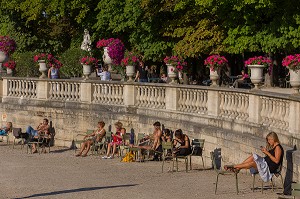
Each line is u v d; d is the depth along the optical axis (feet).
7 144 212.23
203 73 291.17
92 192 130.31
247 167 122.52
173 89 175.83
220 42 241.35
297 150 119.44
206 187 131.75
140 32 271.28
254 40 228.22
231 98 154.81
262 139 136.56
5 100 224.53
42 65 215.92
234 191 125.39
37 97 215.31
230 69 296.71
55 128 210.38
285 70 272.92
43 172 158.10
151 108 184.14
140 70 233.14
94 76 241.35
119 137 180.45
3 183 142.72
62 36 335.47
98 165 167.94
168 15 264.52
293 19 217.77
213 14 245.86
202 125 163.53
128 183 140.36
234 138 147.23
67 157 184.65
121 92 193.88
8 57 238.27
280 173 120.16
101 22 281.95
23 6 323.16
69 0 296.71
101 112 196.95
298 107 122.01
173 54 257.96
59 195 127.75
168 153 157.79
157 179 144.46
